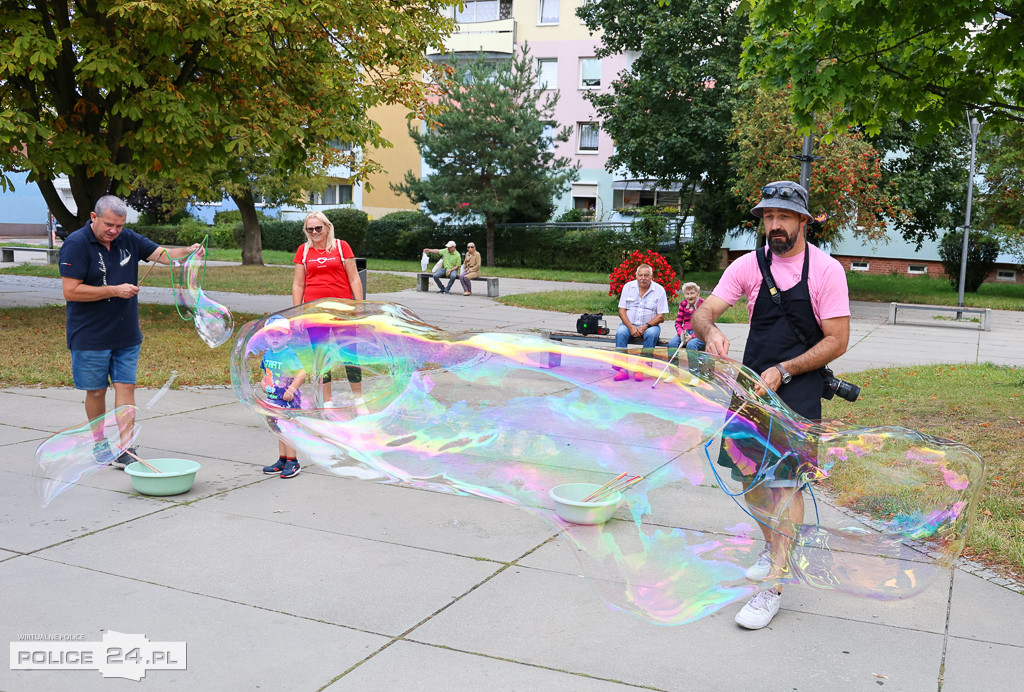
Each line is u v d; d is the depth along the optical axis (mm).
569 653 2703
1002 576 3441
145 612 2912
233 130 9672
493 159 27422
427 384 3592
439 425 3389
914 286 23953
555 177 28047
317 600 3045
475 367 3568
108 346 4457
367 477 3623
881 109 6586
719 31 20578
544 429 3207
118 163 10695
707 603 2666
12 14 8852
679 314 8047
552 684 2508
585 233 29031
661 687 2508
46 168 9617
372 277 21188
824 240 16984
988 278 27219
